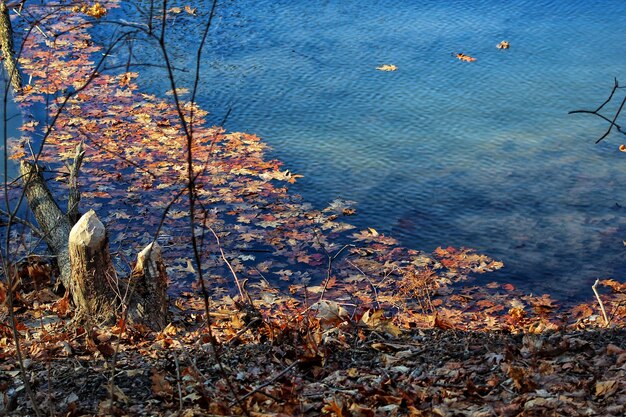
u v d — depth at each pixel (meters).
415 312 8.52
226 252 9.76
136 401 4.64
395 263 9.58
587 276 9.38
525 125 13.23
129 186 11.27
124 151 12.33
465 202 11.01
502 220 10.59
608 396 4.33
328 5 19.03
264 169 11.87
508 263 9.66
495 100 14.11
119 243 9.77
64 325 6.48
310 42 16.83
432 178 11.62
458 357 5.42
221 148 12.52
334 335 5.98
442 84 14.80
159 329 6.63
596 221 10.55
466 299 8.84
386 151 12.42
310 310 6.59
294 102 14.18
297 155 12.34
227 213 10.66
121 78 14.98
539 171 11.79
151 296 6.68
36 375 5.08
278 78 15.13
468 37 16.98
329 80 15.05
